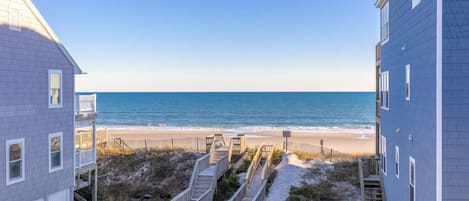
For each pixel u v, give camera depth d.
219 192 21.19
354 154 27.20
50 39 16.20
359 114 82.94
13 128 14.44
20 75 14.74
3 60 14.00
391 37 15.55
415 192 11.86
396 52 14.59
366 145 40.47
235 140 28.19
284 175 20.83
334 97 130.88
